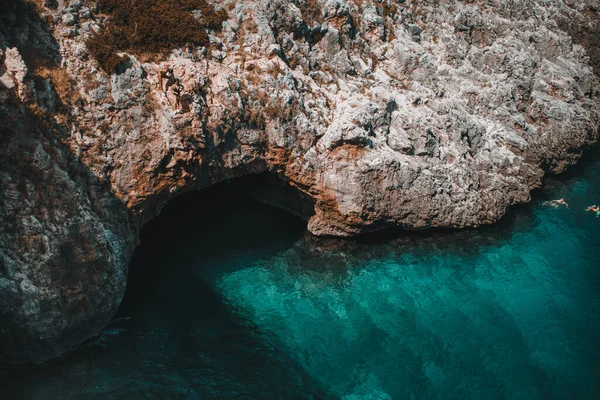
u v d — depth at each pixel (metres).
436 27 48.94
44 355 28.73
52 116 29.56
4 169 26.95
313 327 33.22
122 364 29.52
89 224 29.44
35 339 28.06
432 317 34.00
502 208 42.34
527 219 44.03
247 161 36.09
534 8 58.09
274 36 38.56
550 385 29.41
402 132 40.03
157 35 34.19
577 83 56.88
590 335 32.72
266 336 32.44
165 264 37.03
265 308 34.47
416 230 41.06
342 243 40.00
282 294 35.59
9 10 29.64
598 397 28.70
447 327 33.28
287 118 36.09
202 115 33.09
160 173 32.84
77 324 29.36
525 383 29.55
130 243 32.25
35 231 27.47
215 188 44.22
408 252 39.47
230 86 34.53
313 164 37.00
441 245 40.28
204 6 36.94
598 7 63.81
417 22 49.09
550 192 48.91
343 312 34.34
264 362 30.70
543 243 41.09
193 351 30.95
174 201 42.31
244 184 44.31
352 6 44.72
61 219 28.39
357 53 43.56
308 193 38.31
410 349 31.75
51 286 27.91
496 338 32.47
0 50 27.41
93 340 30.59
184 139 32.06
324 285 36.44
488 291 36.12
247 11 38.19
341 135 36.75
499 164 44.09
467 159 42.69
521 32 53.75
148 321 32.50
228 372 29.88
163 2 35.62
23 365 28.64
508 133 46.69
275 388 29.14
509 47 51.53
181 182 33.91
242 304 34.66
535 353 31.47
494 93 47.97
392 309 34.59
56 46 30.86
